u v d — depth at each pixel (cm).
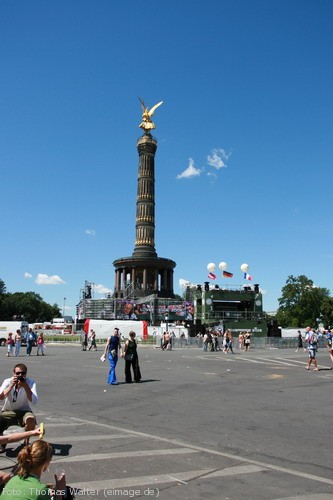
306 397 1612
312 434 1049
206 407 1410
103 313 9838
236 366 2953
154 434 1048
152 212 11862
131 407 1414
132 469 775
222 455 870
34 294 19738
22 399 912
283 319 12138
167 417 1253
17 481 461
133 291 11075
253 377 2280
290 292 12062
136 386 1925
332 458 859
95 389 1831
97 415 1285
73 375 2370
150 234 11738
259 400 1546
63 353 4662
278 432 1070
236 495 661
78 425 1143
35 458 470
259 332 6706
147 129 12156
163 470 772
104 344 6619
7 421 898
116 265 11744
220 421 1197
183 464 809
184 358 3762
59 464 799
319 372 2548
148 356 4041
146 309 9575
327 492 679
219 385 1956
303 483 717
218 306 6969
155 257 11581
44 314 19862
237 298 6875
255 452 898
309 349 2711
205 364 3128
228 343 4631
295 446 942
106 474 747
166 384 1992
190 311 9269
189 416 1267
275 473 764
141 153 12019
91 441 970
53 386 1923
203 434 1049
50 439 988
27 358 3816
